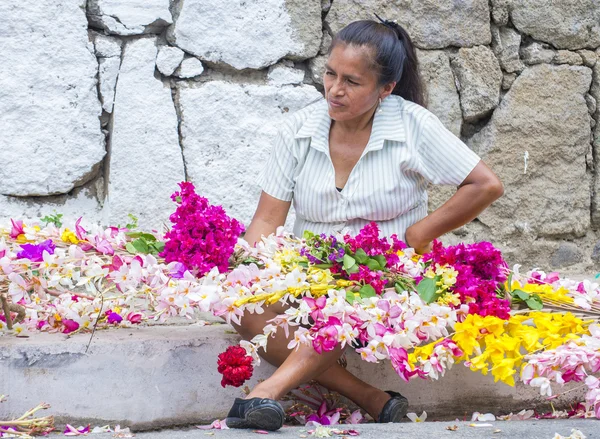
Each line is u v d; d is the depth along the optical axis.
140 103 4.25
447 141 3.27
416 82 3.45
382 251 3.01
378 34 3.14
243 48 4.41
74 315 3.08
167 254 2.92
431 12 4.68
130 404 3.02
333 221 3.31
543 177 4.91
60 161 4.15
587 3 4.96
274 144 3.42
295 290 2.84
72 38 4.14
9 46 4.04
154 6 4.26
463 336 2.87
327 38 4.59
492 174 3.25
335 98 3.13
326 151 3.30
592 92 5.00
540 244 4.92
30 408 2.93
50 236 3.03
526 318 2.99
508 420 3.14
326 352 2.88
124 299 3.08
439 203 4.72
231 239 2.94
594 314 3.09
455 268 2.96
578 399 3.42
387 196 3.25
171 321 3.63
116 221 4.21
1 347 2.91
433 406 3.32
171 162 4.30
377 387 3.27
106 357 3.00
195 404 3.11
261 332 3.00
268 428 2.71
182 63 4.34
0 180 4.06
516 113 4.85
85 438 2.73
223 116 4.39
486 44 4.80
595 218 5.03
